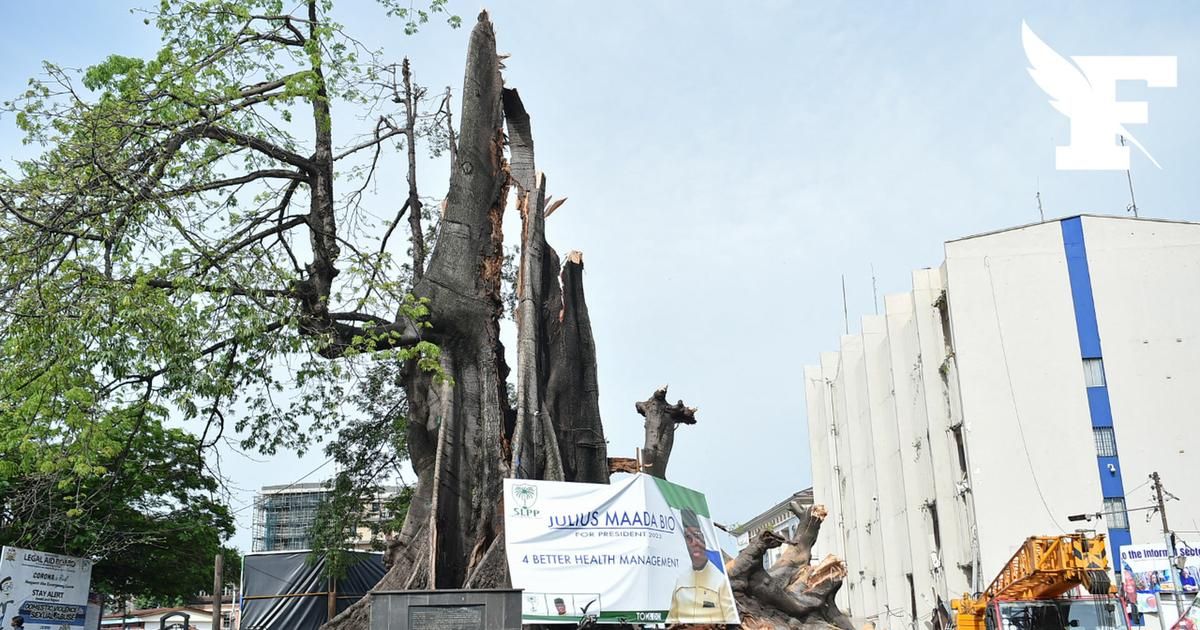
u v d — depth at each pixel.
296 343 20.17
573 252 28.89
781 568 25.89
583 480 26.91
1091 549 28.66
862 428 60.31
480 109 25.12
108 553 29.84
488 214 24.88
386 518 35.56
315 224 21.56
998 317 44.09
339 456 33.91
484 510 22.12
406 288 22.52
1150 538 40.84
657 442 28.38
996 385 43.44
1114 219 44.53
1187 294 43.56
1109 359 43.09
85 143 19.05
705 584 20.11
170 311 18.55
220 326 19.58
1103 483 41.81
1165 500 41.16
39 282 17.84
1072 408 42.78
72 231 18.91
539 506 18.70
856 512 59.41
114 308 18.52
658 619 18.81
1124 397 42.62
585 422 27.48
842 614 25.61
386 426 34.00
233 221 20.89
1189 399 42.50
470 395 23.41
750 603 24.50
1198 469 41.66
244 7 20.44
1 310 18.08
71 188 18.91
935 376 47.91
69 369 18.58
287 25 21.47
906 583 52.25
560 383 27.12
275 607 33.00
